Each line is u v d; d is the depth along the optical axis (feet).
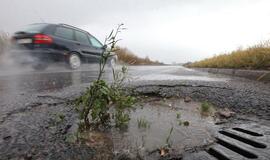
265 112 5.70
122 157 3.24
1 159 3.05
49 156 3.15
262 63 16.25
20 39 17.72
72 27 20.99
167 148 3.60
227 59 25.45
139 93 7.88
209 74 21.01
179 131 4.40
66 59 19.81
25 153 3.21
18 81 11.60
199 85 9.64
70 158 3.13
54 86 9.68
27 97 6.89
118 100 4.83
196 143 3.84
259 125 4.73
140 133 4.21
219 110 6.04
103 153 3.32
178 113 5.74
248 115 5.53
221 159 3.27
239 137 4.07
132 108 6.12
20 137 3.72
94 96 4.33
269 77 12.64
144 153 3.40
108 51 4.54
